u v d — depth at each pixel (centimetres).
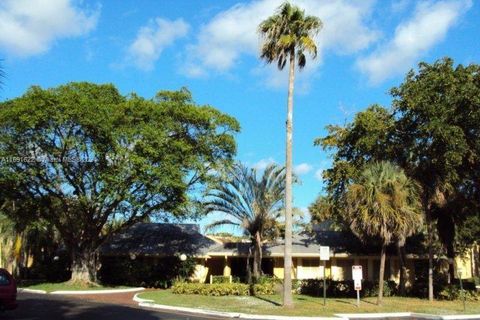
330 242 3972
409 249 3859
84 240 3662
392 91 3142
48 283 3819
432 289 2958
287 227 2402
